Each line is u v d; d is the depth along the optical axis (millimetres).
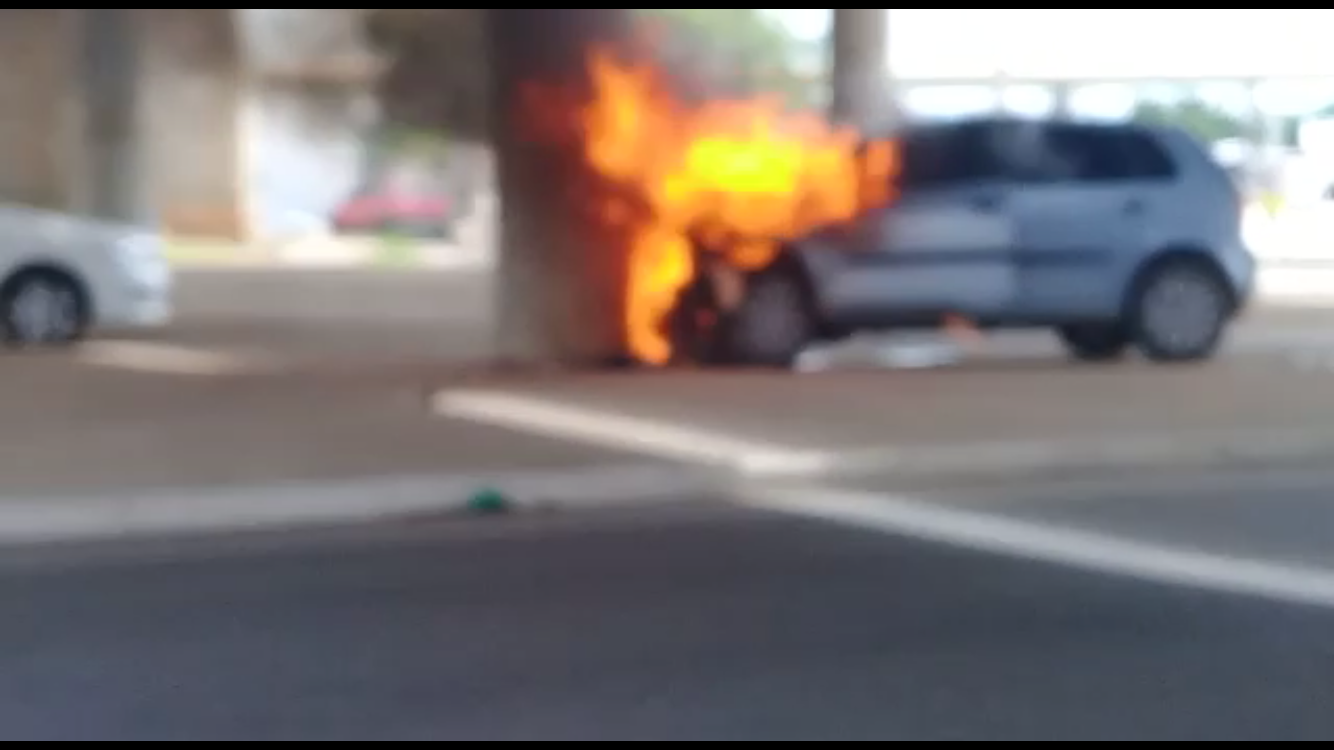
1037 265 17547
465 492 11891
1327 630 8984
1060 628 8984
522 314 17719
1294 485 12914
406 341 20719
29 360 18188
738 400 15180
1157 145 18156
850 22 24219
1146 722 7535
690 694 7891
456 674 8195
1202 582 9969
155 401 15172
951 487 12898
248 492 11602
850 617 9188
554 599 9539
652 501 12273
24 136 31859
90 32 32156
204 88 36375
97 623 9078
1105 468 13438
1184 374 17281
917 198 17328
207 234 39750
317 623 9062
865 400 15250
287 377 16734
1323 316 23969
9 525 11164
